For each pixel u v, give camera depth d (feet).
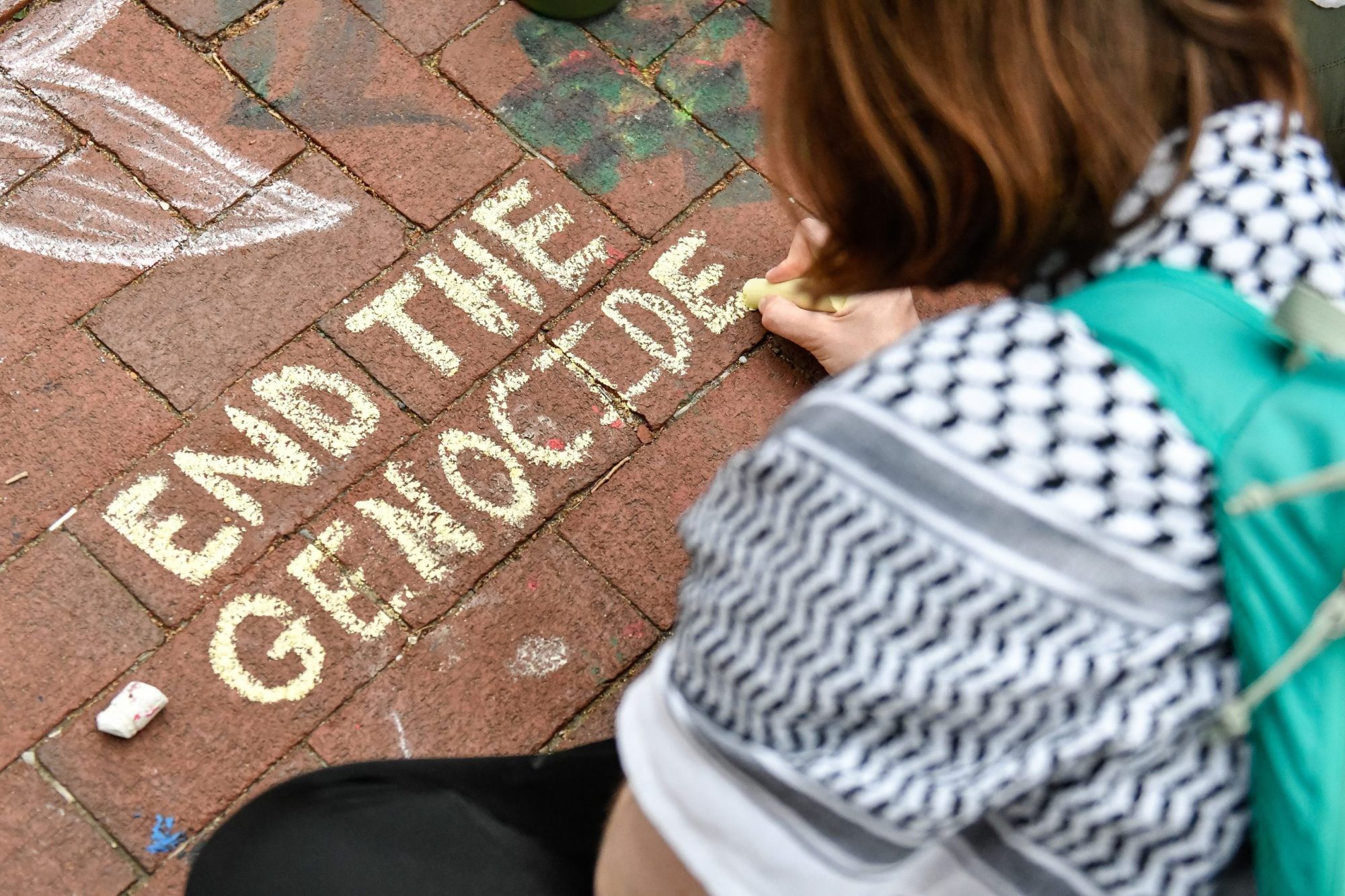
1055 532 2.11
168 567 6.70
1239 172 2.45
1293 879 2.09
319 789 4.60
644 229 7.82
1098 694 2.12
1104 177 2.34
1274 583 2.06
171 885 6.23
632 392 7.41
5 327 7.05
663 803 2.64
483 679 6.76
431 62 8.02
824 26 2.35
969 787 2.19
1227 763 2.23
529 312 7.50
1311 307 2.09
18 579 6.59
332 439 7.05
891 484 2.16
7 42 7.65
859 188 2.54
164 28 7.84
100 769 6.34
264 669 6.60
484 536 6.98
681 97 8.18
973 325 2.30
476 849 4.41
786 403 7.55
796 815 2.41
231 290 7.29
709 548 2.46
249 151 7.63
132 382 7.03
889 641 2.18
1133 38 2.27
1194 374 2.21
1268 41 2.48
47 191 7.38
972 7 2.17
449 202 7.69
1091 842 2.34
